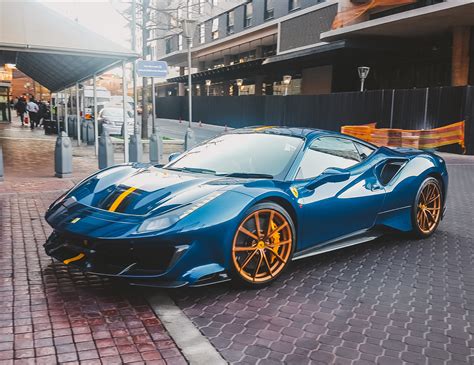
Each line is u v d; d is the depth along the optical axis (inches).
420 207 199.9
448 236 209.8
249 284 138.9
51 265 156.8
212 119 1341.0
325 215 158.6
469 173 445.7
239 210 132.0
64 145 341.1
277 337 112.3
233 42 1422.2
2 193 278.8
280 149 165.2
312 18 998.4
